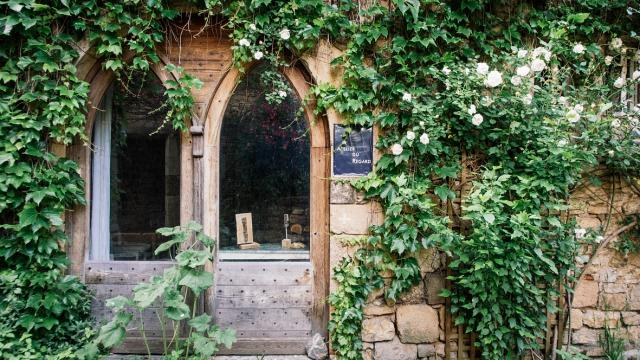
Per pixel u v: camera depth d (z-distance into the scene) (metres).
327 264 3.76
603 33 3.96
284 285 3.79
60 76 3.41
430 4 3.66
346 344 3.54
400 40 3.57
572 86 3.76
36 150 3.31
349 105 3.56
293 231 3.96
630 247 3.91
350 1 3.59
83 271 3.68
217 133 3.78
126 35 3.55
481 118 3.28
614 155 3.73
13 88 3.35
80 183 3.56
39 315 3.29
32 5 3.21
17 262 3.32
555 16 3.82
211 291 3.72
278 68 3.77
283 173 3.98
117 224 3.88
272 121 3.97
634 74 3.57
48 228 3.30
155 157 3.88
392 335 3.66
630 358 3.83
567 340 3.80
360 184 3.61
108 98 3.87
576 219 3.85
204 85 3.74
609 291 3.91
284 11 3.54
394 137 3.63
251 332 3.75
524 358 3.69
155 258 3.86
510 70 3.60
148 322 3.69
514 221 3.15
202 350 2.99
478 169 3.71
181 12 3.61
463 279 3.42
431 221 3.37
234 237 3.92
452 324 3.72
